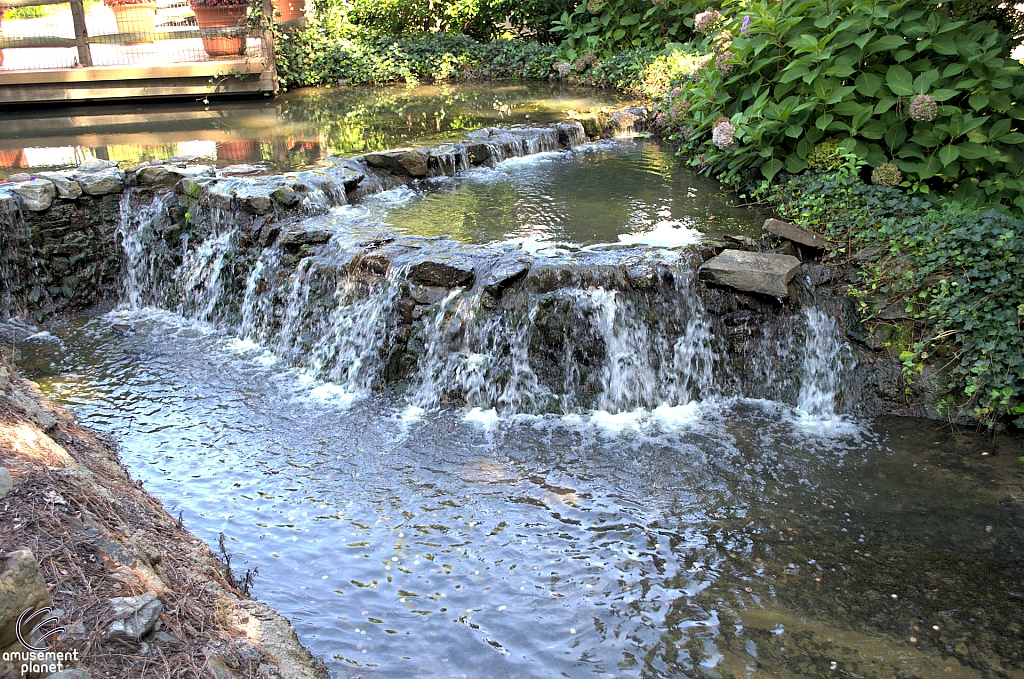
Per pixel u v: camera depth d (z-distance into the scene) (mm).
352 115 11312
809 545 4551
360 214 7469
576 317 5934
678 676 3609
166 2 14781
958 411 5770
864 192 6871
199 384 6340
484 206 7711
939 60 7320
